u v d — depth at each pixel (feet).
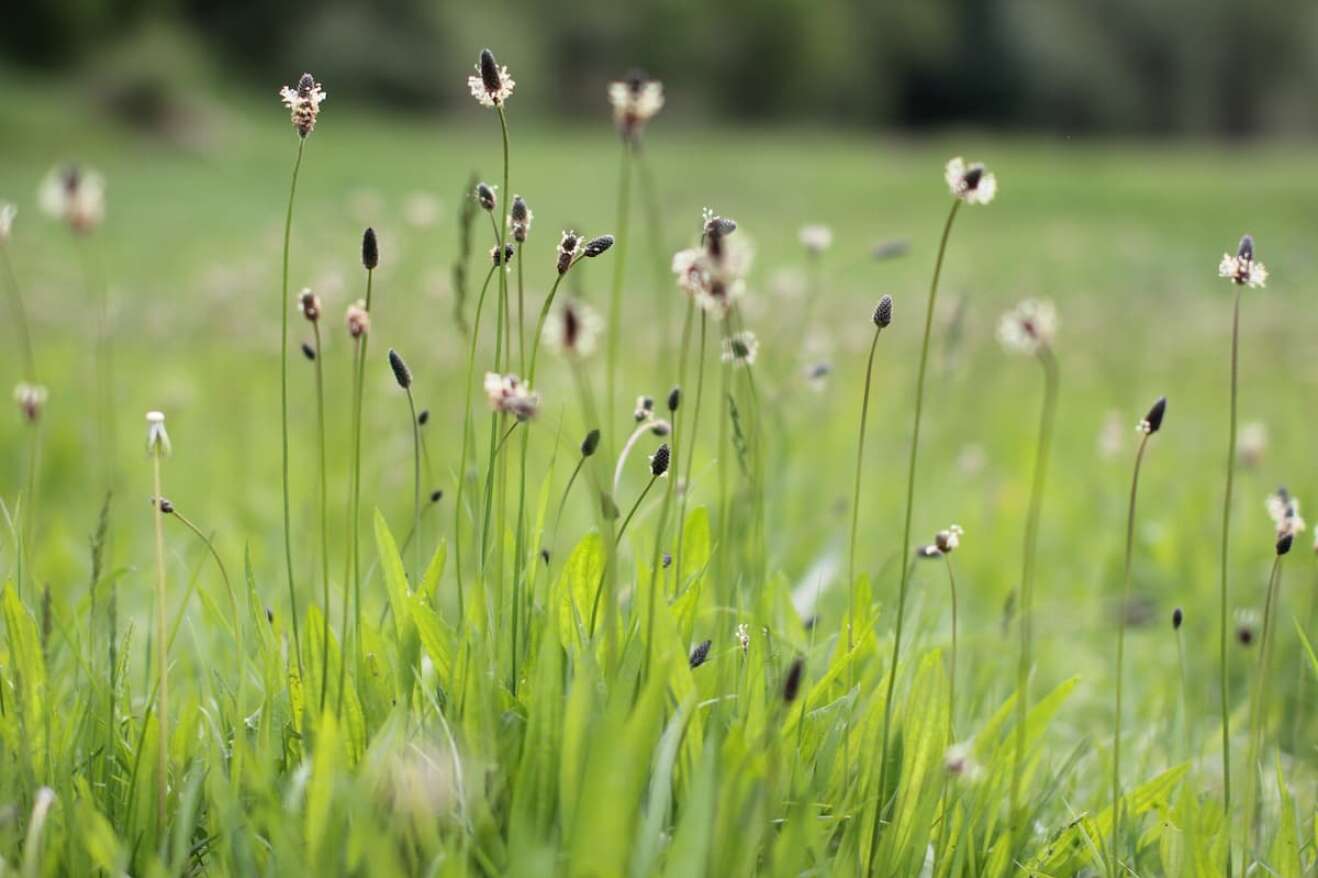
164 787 9.30
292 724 10.36
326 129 182.50
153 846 9.27
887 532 22.38
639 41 279.90
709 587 12.63
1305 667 14.12
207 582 17.49
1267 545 22.18
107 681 11.28
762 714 9.86
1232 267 10.28
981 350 34.40
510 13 256.52
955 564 21.36
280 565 17.65
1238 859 11.02
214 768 9.20
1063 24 340.18
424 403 26.21
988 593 20.40
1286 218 119.24
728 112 305.73
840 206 120.06
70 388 31.35
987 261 77.30
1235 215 120.78
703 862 7.54
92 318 41.19
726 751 8.70
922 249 84.53
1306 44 351.25
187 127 147.23
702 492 20.47
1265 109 360.07
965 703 13.15
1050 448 29.50
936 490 25.14
